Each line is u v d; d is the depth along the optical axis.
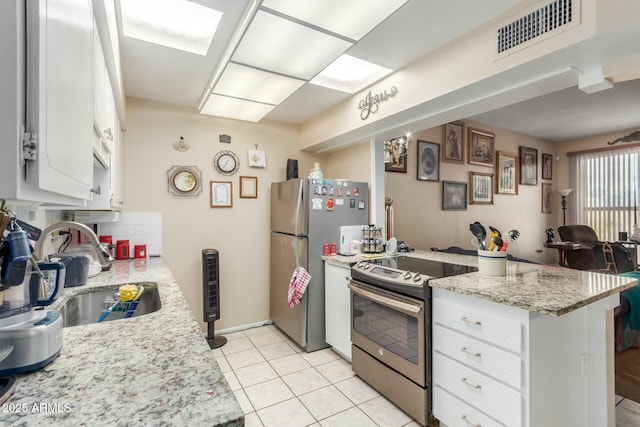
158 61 2.15
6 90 0.46
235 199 3.29
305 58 1.92
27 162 0.49
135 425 0.54
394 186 3.92
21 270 0.73
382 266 2.22
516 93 1.84
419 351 1.77
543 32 1.46
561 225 6.06
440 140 4.37
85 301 1.58
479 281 1.69
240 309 3.31
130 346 0.87
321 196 2.85
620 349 2.03
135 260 2.58
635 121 4.73
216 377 0.71
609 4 1.26
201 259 3.11
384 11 1.47
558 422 1.47
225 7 1.60
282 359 2.64
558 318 1.47
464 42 1.81
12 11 0.46
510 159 5.26
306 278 2.70
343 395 2.11
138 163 2.83
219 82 2.29
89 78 0.92
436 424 1.81
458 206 4.54
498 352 1.42
